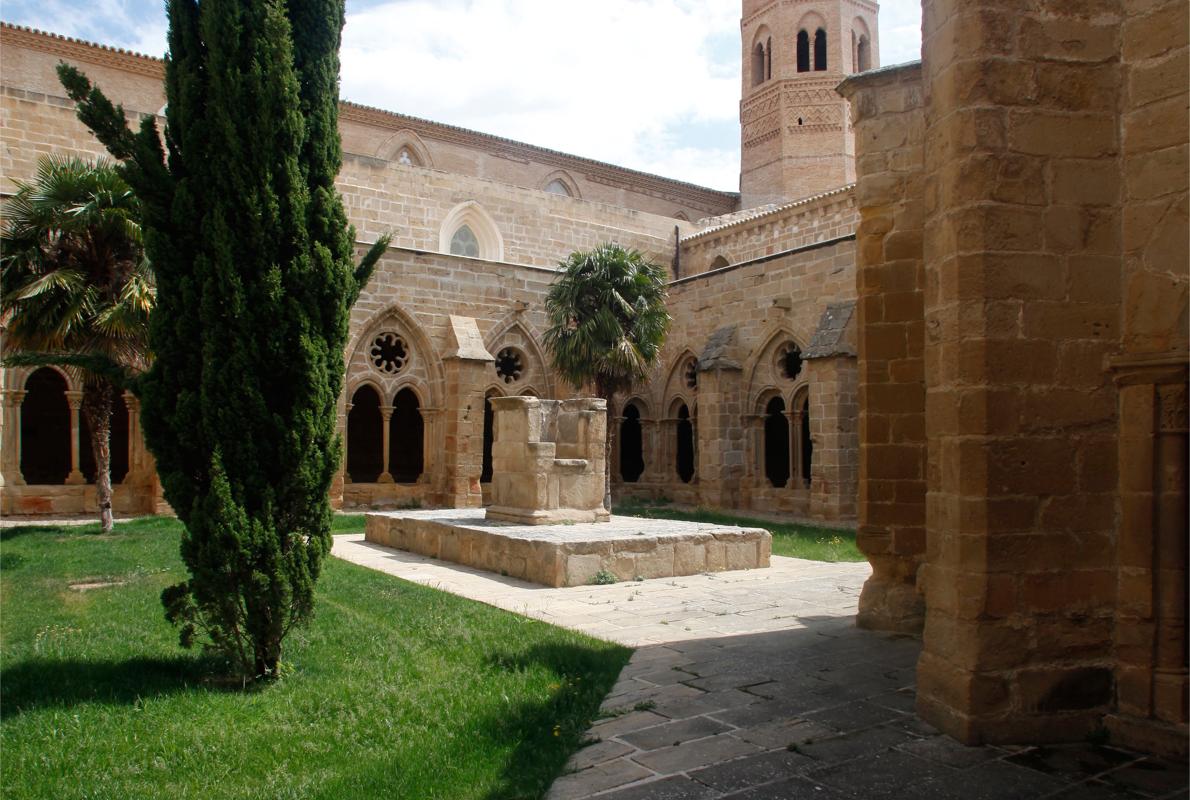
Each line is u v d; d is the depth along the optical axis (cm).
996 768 440
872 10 3847
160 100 2798
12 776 445
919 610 778
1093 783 421
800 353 2109
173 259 609
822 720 521
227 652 618
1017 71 490
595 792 415
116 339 1525
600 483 1403
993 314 481
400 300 2262
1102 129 499
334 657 684
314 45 657
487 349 2403
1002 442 480
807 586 1055
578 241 3105
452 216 2827
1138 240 489
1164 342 473
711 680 616
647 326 2120
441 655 686
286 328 617
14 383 1844
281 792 418
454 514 1550
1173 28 476
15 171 2206
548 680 607
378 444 2853
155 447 611
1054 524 486
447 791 415
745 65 3969
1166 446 475
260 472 612
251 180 609
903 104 778
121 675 634
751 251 2962
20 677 623
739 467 2291
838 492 1912
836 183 3622
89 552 1278
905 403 782
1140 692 474
